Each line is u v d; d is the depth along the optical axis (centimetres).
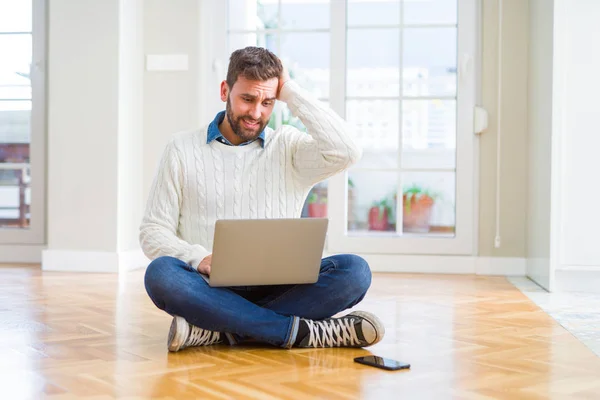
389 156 555
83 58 533
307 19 559
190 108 557
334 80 555
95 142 532
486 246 541
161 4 559
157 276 249
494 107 540
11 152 580
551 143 457
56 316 334
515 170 538
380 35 554
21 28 574
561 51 455
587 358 259
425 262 545
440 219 552
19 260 579
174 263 252
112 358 249
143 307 362
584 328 321
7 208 582
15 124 578
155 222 265
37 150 573
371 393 206
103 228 531
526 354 264
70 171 535
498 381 223
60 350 262
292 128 284
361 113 557
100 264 529
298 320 261
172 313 255
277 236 243
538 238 488
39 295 402
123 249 538
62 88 536
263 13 560
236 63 256
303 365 239
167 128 561
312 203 586
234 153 272
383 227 556
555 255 452
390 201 555
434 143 551
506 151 538
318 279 265
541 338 296
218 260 241
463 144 543
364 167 557
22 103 577
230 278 246
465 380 223
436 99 550
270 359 247
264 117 262
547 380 225
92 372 229
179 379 220
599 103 453
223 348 265
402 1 551
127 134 542
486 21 539
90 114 533
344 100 555
